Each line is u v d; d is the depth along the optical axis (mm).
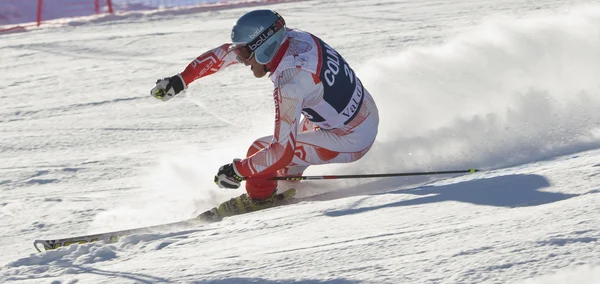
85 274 9461
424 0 47062
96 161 18812
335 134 14195
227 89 26953
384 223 9875
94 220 13906
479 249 7996
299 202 13508
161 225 12711
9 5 59844
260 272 8445
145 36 41406
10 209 14883
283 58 13219
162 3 57656
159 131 21938
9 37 45000
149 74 31609
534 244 7812
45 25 49531
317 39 13742
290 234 10086
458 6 43125
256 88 26844
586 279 6812
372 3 47906
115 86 29469
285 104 13031
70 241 11742
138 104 25891
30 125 23766
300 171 14477
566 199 9523
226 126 22031
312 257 8703
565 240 7762
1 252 12195
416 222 9648
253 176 13469
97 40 41094
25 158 19672
